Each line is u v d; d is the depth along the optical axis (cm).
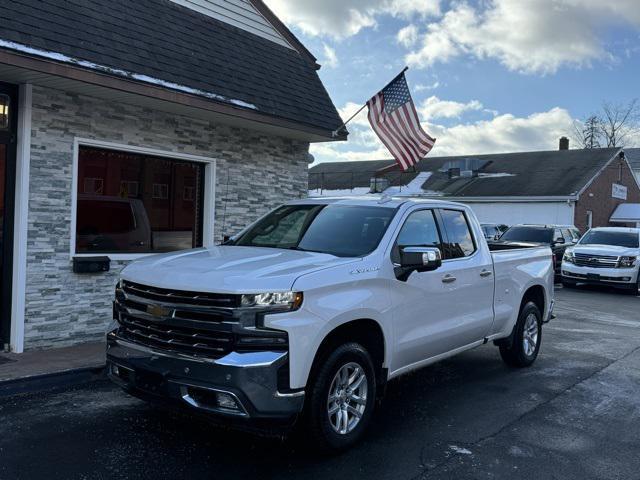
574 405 580
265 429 402
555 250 1797
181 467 411
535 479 411
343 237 517
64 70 636
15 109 680
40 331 700
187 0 896
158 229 859
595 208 3111
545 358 782
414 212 553
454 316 571
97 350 705
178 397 404
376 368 488
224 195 932
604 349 845
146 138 809
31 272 689
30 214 685
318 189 3756
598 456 455
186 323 405
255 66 943
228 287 394
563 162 3306
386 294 479
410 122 988
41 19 650
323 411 423
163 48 791
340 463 428
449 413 547
